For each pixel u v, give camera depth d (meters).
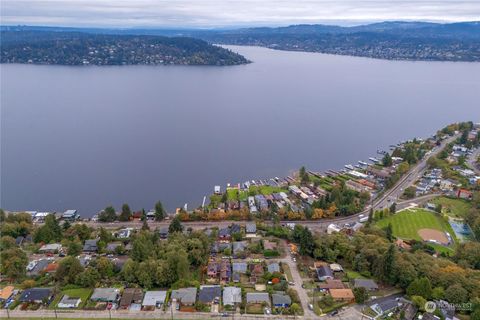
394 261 166.12
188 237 197.88
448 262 174.38
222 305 151.62
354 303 154.50
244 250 192.12
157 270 163.25
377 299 157.00
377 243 186.62
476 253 181.62
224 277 169.75
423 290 152.88
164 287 164.25
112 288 160.12
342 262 185.88
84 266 177.12
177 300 153.00
